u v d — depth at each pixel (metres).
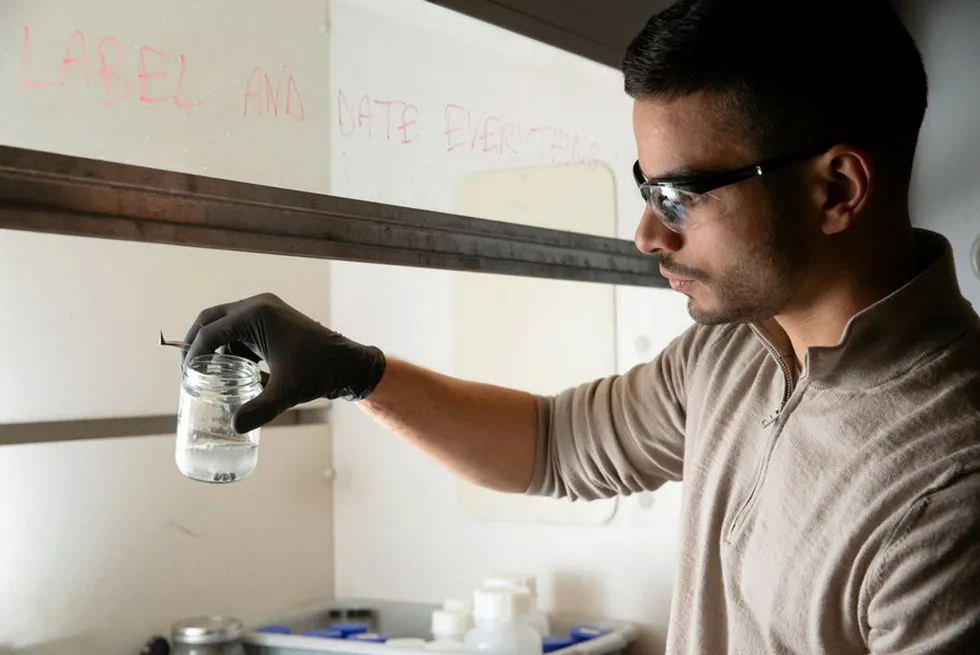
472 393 1.27
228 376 1.05
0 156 0.72
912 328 0.94
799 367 1.05
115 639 1.68
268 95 0.96
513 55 1.21
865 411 0.95
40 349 1.58
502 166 1.28
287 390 1.07
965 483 0.86
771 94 0.90
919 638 0.84
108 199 0.78
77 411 1.62
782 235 0.93
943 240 1.00
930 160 1.51
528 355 1.87
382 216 1.00
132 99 0.87
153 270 1.73
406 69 1.10
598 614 1.82
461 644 1.67
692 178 0.92
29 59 0.81
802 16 0.91
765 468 1.02
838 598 0.92
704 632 1.06
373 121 1.05
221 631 1.66
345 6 1.03
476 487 1.93
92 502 1.65
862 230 0.96
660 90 0.93
